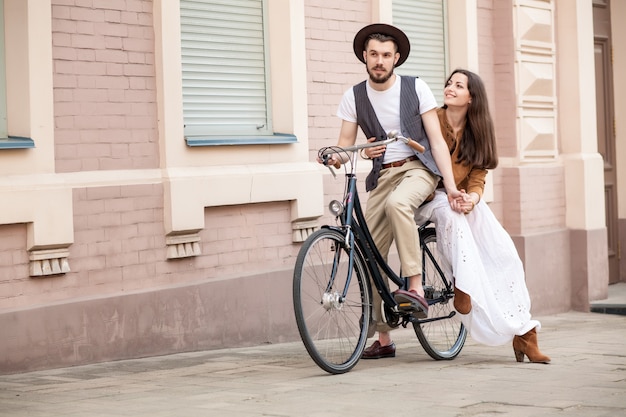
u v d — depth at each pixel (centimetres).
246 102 1014
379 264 814
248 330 977
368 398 665
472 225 837
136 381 754
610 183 1529
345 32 1095
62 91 836
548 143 1357
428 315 867
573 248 1383
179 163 919
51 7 826
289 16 1026
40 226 808
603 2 1518
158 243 905
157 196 904
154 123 907
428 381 735
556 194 1372
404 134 814
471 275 809
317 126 1066
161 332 900
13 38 812
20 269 807
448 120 838
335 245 774
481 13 1292
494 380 739
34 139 809
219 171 952
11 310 794
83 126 852
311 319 773
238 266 978
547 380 738
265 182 988
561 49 1388
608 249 1527
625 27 1530
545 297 1333
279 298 1009
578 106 1380
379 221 827
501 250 832
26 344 802
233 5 1002
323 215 1058
